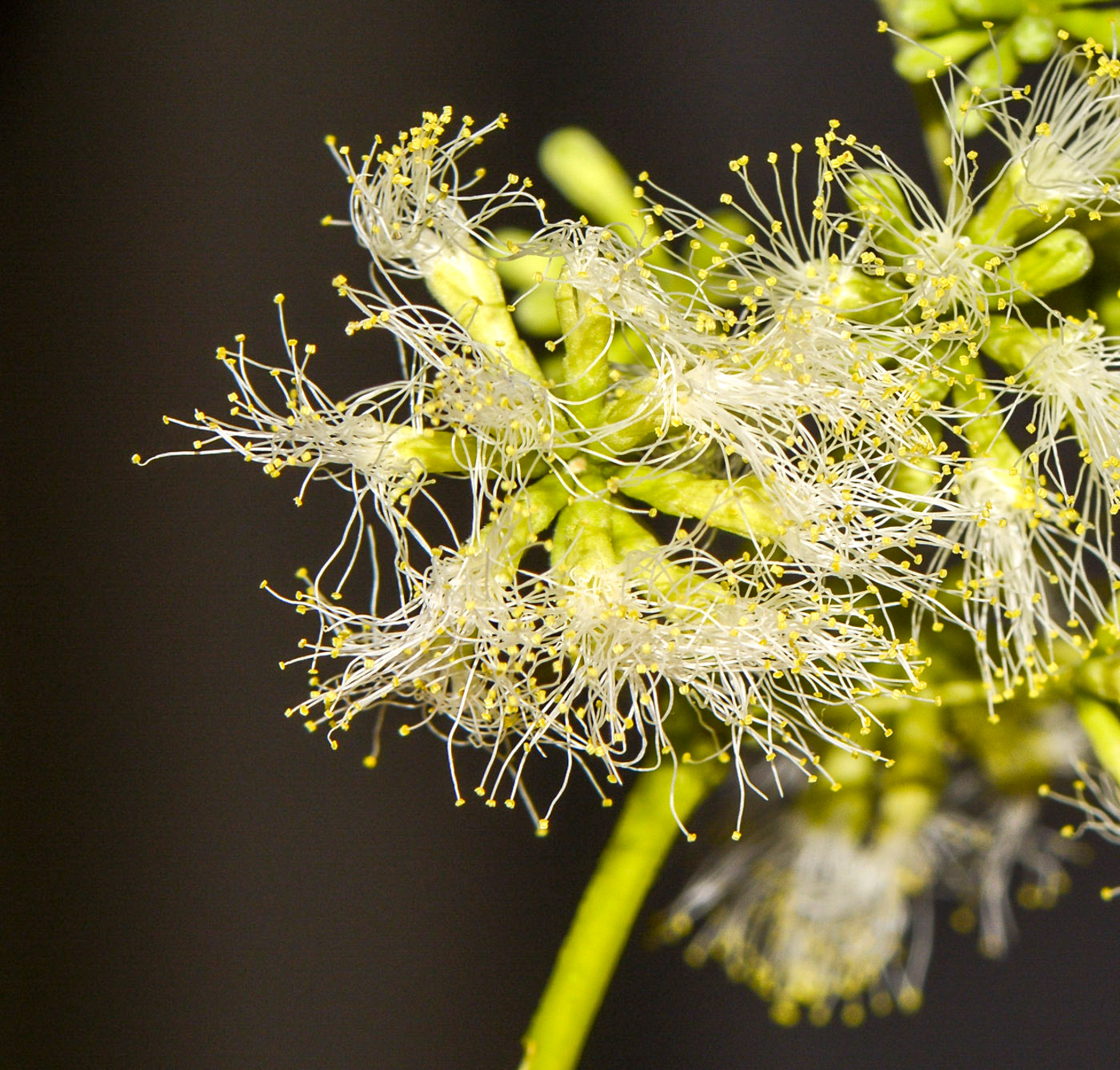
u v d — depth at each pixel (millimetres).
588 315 147
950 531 149
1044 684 151
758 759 159
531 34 188
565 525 147
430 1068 198
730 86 183
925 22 152
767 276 149
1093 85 149
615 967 151
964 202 149
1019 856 167
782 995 165
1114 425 149
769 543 147
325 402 147
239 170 195
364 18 192
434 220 147
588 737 147
